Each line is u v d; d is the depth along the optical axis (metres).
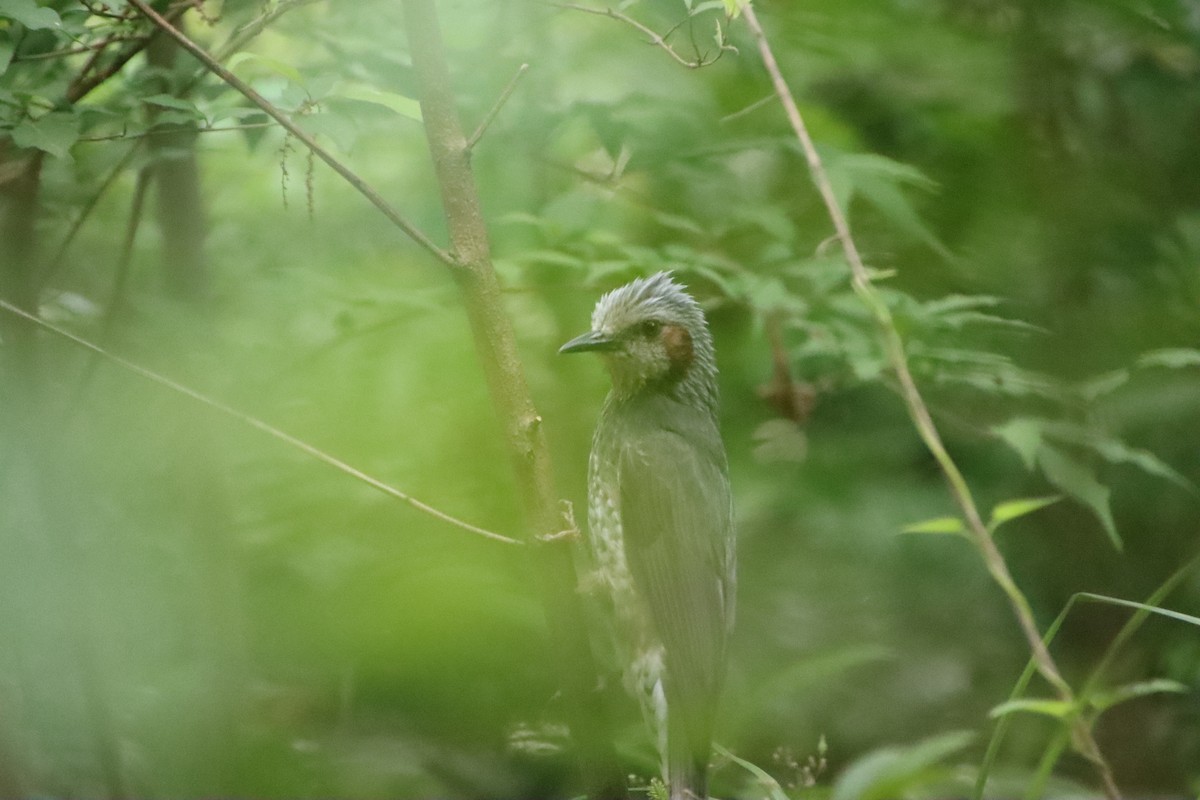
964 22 11.91
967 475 12.16
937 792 8.24
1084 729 6.03
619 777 6.37
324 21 9.62
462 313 9.80
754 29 7.51
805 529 12.23
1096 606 13.03
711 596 8.93
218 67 5.74
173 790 8.89
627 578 8.95
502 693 9.80
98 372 9.41
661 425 9.15
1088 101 12.02
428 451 9.82
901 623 12.82
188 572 9.17
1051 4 11.72
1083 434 9.21
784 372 9.59
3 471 8.25
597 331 9.13
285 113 6.72
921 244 11.32
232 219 11.70
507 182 10.34
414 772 9.52
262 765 9.18
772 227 9.58
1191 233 11.85
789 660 12.10
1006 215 11.84
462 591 9.27
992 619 13.01
